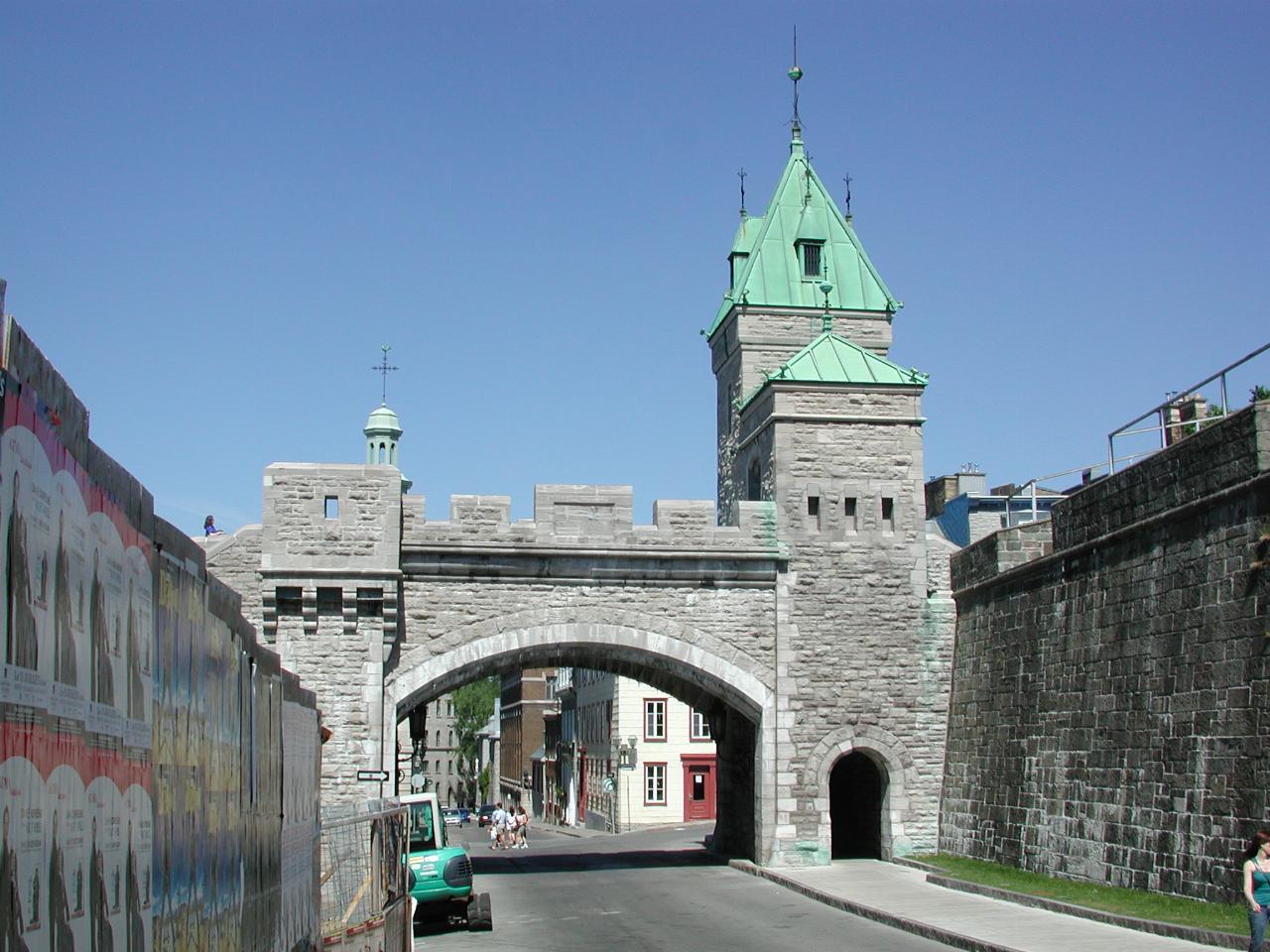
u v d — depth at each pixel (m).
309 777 14.54
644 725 70.50
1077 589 27.45
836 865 33.97
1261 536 20.67
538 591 33.16
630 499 33.72
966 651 33.72
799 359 35.41
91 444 6.90
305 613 31.86
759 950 21.47
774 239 44.28
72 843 6.39
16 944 5.59
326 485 32.19
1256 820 20.28
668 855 41.88
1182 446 23.25
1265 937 16.45
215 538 32.88
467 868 25.03
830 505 34.78
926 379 35.41
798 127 46.22
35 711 5.92
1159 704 23.62
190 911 8.76
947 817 33.81
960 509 50.41
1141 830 23.86
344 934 15.33
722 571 33.97
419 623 32.62
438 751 160.88
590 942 22.94
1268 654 20.36
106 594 7.09
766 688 33.94
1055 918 22.55
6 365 5.59
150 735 7.87
